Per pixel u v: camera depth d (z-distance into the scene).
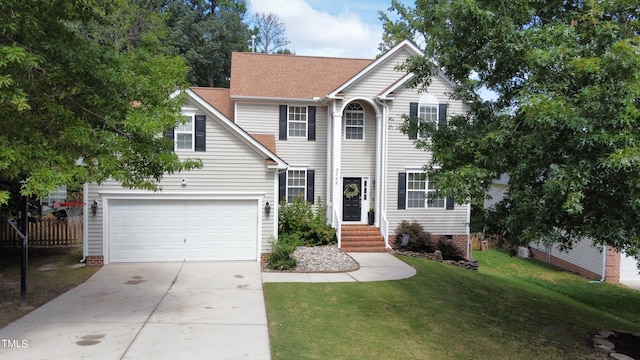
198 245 14.77
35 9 6.63
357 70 21.73
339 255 15.88
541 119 6.06
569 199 5.68
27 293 10.67
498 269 18.56
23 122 6.41
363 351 7.48
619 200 6.30
